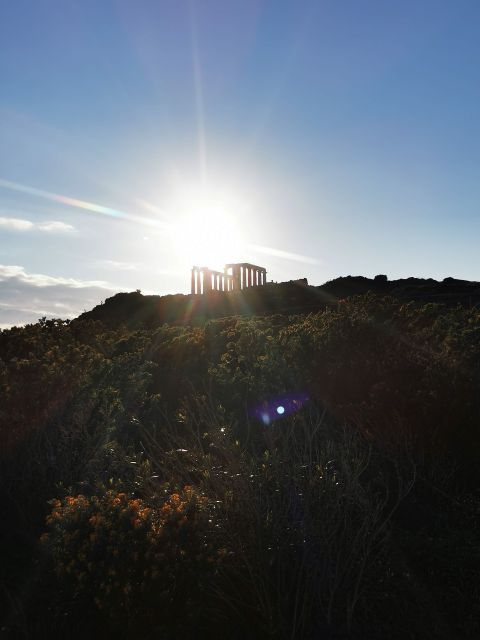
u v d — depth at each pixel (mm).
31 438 6199
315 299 35375
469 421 6023
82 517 4098
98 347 11258
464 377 6219
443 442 6047
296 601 3928
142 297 41250
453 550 4793
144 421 7195
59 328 11906
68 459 5891
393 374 6594
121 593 3664
